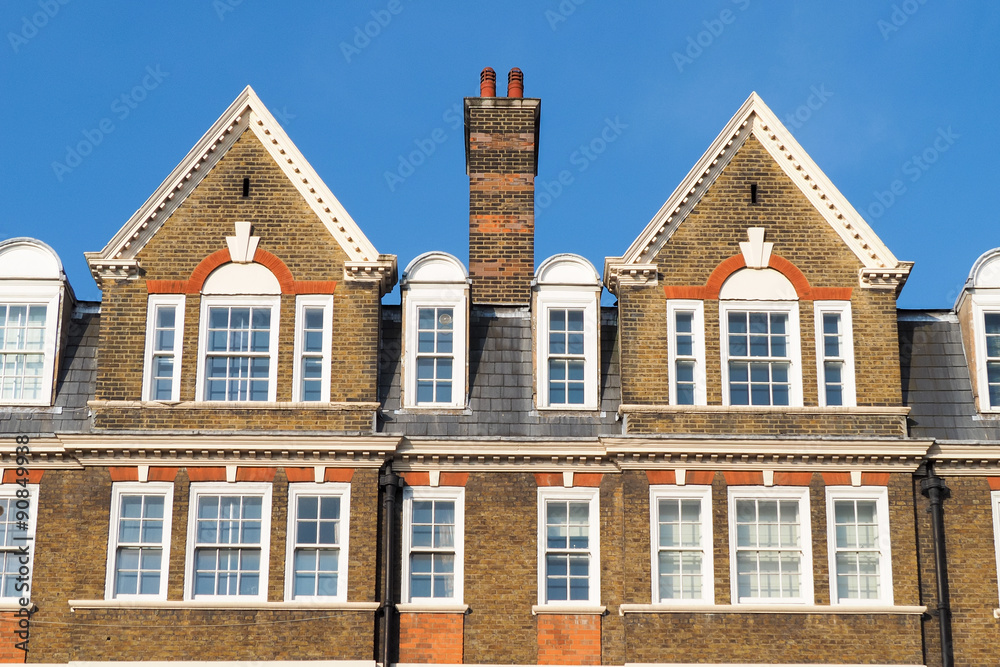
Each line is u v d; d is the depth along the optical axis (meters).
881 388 29.08
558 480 28.58
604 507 28.44
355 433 28.19
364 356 28.94
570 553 28.20
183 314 29.14
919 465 28.62
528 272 32.25
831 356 29.36
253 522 27.86
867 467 28.42
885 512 28.19
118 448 27.84
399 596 27.78
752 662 27.09
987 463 28.78
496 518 28.31
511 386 29.62
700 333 29.38
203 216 29.75
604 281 30.67
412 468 28.48
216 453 28.00
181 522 27.70
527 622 27.66
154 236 29.59
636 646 27.14
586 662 27.41
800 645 27.25
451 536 28.25
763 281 29.77
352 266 29.34
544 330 29.92
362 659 26.98
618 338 30.27
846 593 27.86
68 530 27.91
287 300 29.27
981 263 30.59
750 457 28.30
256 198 29.91
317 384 28.88
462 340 29.64
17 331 29.53
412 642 27.44
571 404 29.42
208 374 28.84
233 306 29.28
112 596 27.25
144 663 26.67
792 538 28.12
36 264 29.92
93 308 30.77
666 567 27.88
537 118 33.75
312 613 27.22
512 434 28.88
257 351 28.98
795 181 30.39
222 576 27.56
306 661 26.84
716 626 27.30
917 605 27.56
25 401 29.05
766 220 30.14
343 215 29.73
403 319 29.78
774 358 29.28
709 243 29.97
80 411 29.00
